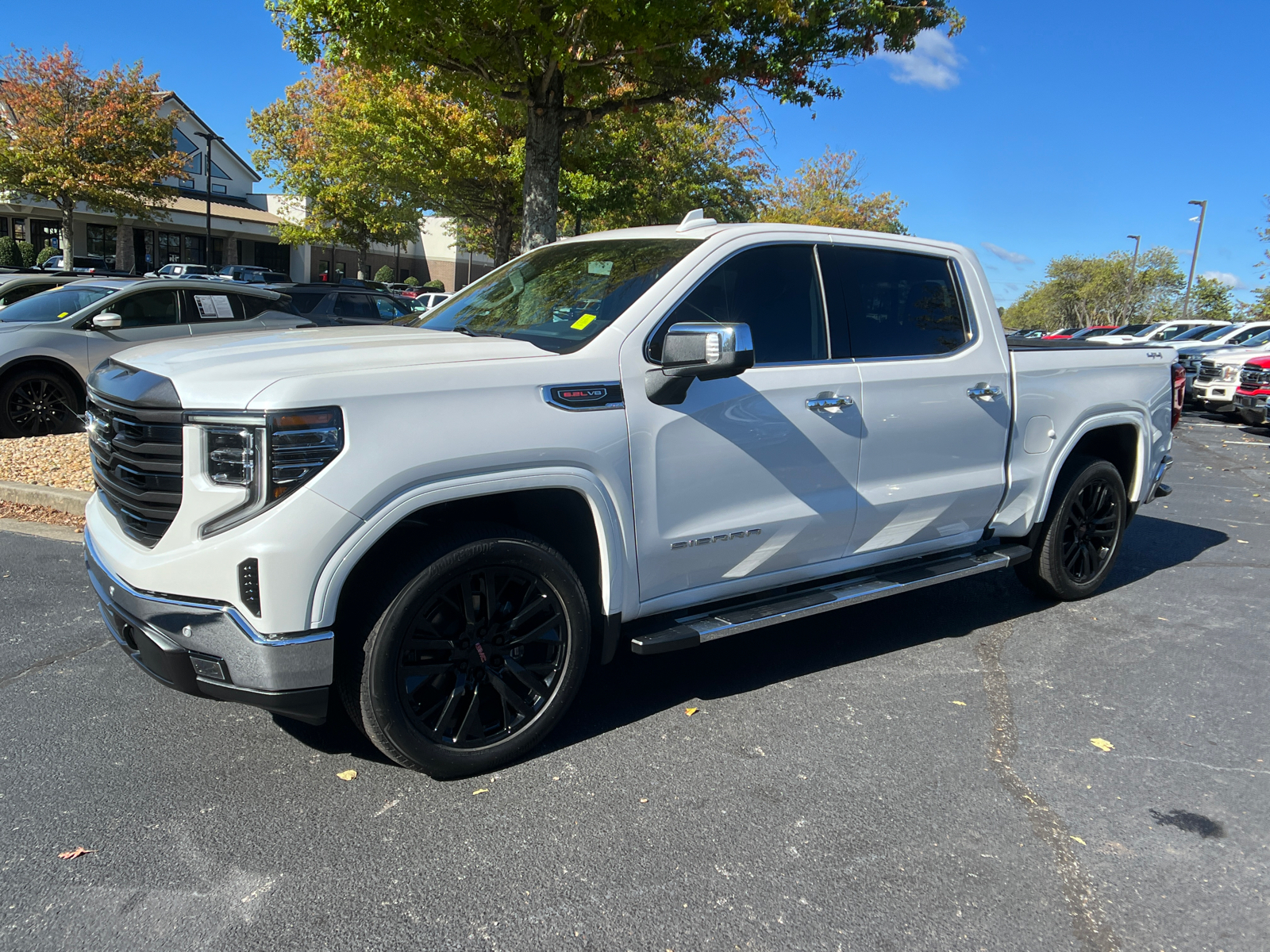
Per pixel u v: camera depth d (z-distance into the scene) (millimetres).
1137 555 6594
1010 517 4699
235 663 2670
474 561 2908
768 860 2689
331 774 3107
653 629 3465
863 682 4055
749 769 3230
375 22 8266
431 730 2977
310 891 2479
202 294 10234
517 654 3150
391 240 37969
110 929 2303
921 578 4215
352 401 2658
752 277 3643
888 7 9234
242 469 2615
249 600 2623
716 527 3475
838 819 2928
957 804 3045
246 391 2613
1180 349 20484
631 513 3244
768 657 4344
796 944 2336
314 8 8477
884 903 2516
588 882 2555
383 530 2715
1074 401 4828
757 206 31312
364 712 2854
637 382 3232
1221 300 51469
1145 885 2648
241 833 2742
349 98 20156
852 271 3980
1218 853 2828
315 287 14492
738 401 3465
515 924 2371
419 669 2908
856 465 3887
